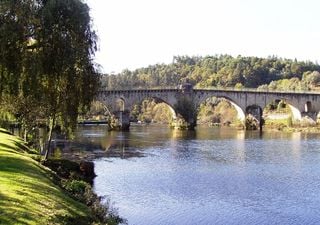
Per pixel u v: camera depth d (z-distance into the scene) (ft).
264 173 221.25
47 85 139.64
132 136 450.30
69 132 156.15
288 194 170.71
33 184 95.25
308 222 131.64
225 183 191.21
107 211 110.83
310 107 650.43
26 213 72.49
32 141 239.71
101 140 392.47
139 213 135.74
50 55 126.72
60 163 177.78
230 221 130.93
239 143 387.14
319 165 252.01
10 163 116.57
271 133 536.01
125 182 187.11
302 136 486.79
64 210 84.12
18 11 122.11
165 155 289.53
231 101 633.20
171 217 132.77
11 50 123.13
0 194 79.66
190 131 558.56
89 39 135.85
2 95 138.92
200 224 126.72
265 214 139.85
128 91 569.64
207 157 282.56
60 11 127.65
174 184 185.68
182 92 607.37
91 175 192.95
